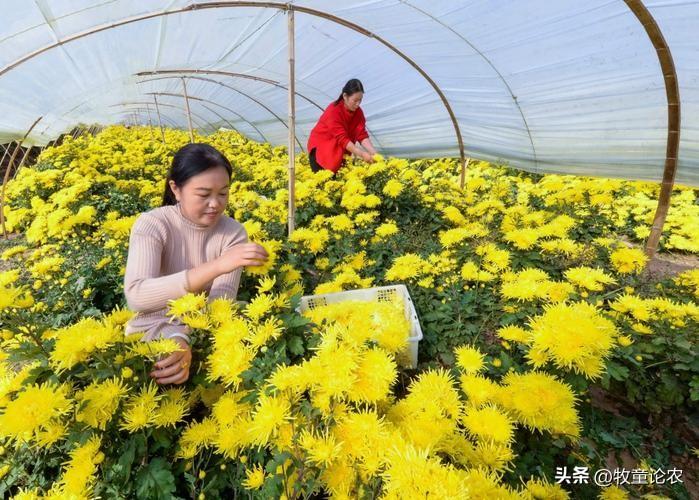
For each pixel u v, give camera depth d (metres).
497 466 1.03
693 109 2.53
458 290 2.10
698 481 1.49
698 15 1.93
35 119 4.18
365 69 3.81
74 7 1.73
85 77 3.35
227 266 1.31
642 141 2.99
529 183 5.61
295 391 0.94
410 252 3.00
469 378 1.25
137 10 1.97
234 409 1.15
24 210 4.33
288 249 2.49
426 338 1.98
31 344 1.18
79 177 5.04
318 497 1.12
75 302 2.51
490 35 2.62
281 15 2.69
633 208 4.61
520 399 1.17
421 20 2.63
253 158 7.37
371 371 0.93
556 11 2.21
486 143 4.50
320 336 1.14
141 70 3.81
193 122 11.79
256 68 4.00
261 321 1.21
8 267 3.61
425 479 0.71
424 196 3.71
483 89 3.43
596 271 1.76
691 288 2.09
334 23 2.86
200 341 1.30
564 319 1.18
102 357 1.10
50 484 1.21
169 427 1.17
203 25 2.66
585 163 3.75
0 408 1.10
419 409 1.10
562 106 3.13
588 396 1.73
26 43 1.92
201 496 1.05
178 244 1.60
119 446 1.11
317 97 5.11
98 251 2.97
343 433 0.93
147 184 4.91
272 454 1.06
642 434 1.60
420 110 4.42
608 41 2.32
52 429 1.00
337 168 4.24
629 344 1.53
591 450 1.38
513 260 2.25
